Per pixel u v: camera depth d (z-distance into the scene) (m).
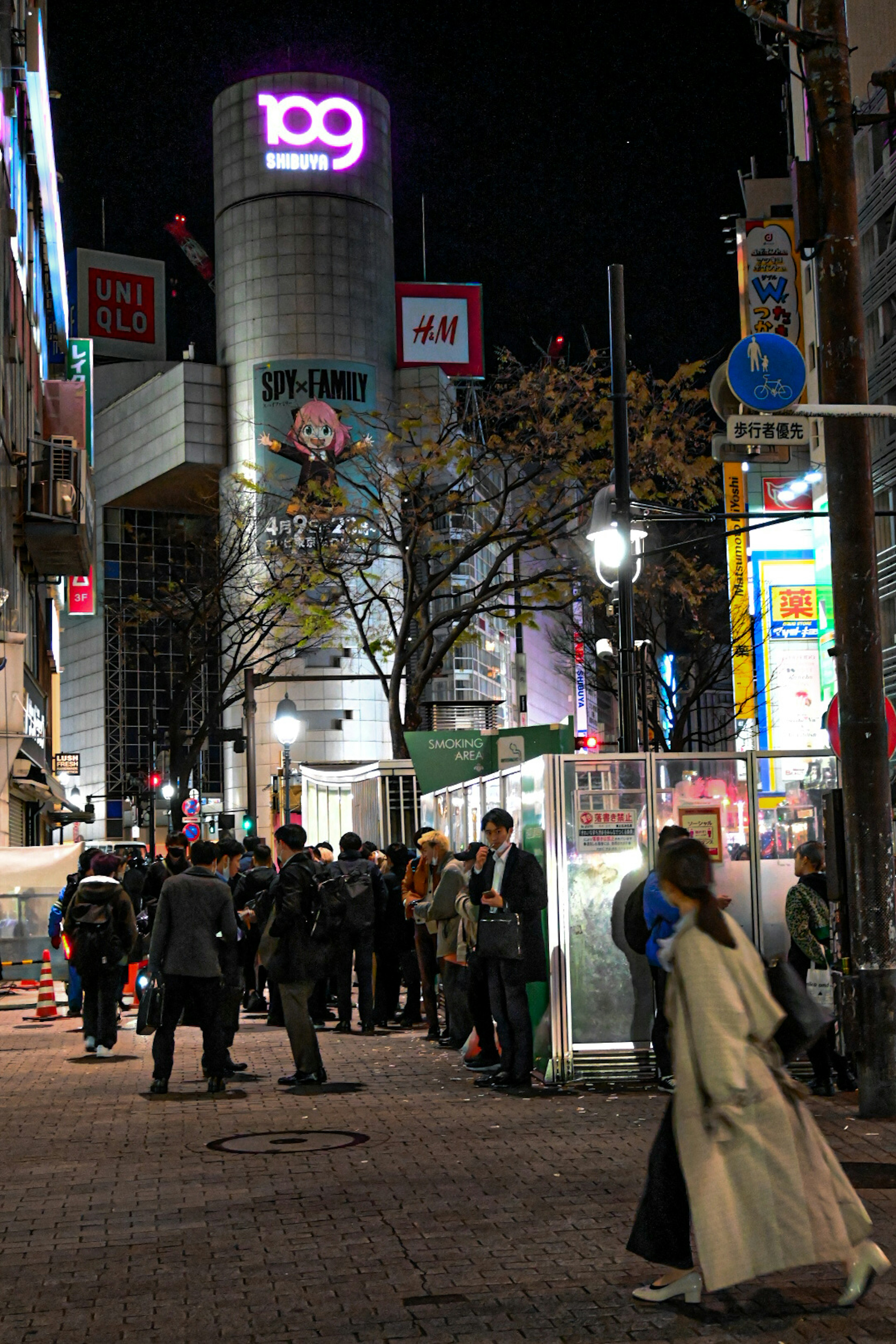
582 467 29.98
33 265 46.97
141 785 71.06
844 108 12.21
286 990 13.77
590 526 19.61
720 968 6.23
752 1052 6.31
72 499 40.53
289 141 112.75
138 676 123.25
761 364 13.30
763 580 51.94
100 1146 10.87
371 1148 10.47
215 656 52.34
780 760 14.16
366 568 42.62
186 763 47.66
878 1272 6.37
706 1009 6.18
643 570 41.31
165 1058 13.51
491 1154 10.09
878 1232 7.58
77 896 16.94
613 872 13.74
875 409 11.40
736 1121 6.18
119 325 134.62
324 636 54.97
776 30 12.20
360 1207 8.55
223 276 115.06
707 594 51.16
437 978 18.06
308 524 35.19
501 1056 13.64
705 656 52.97
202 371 114.44
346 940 18.23
